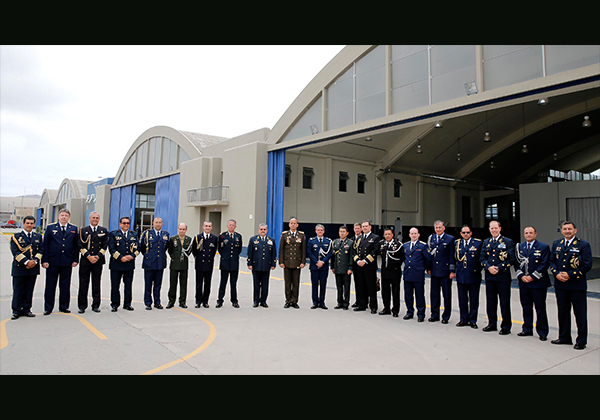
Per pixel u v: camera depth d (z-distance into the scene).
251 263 7.72
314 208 19.69
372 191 21.80
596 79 8.71
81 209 44.50
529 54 9.68
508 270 5.84
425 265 6.79
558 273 5.20
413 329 6.07
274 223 17.77
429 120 12.39
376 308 7.29
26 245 6.36
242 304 8.04
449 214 25.39
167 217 25.83
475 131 19.67
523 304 5.76
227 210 19.83
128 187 32.59
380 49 13.59
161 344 5.06
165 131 27.09
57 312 6.91
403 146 20.11
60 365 4.26
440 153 21.66
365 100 14.03
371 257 7.20
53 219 54.97
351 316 6.98
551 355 4.80
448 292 6.53
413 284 6.84
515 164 25.44
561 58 9.11
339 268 7.65
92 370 4.14
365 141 19.56
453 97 11.26
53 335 5.38
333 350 4.91
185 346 4.99
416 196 23.73
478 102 10.59
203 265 7.57
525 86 9.59
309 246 7.84
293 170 19.06
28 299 6.54
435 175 23.92
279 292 9.70
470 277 6.21
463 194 26.28
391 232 7.13
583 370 4.29
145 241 7.38
